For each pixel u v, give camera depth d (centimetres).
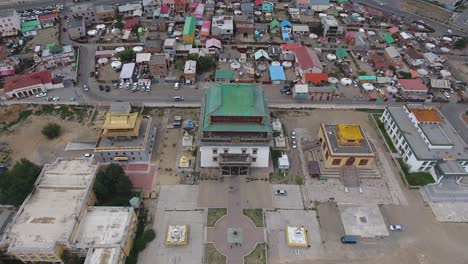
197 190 8731
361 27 16638
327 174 9244
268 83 12762
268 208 8375
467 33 16912
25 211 7225
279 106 11669
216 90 9119
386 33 15912
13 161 9400
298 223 8075
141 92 12144
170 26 15788
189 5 17562
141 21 15838
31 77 11956
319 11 17838
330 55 14138
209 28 15200
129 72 12600
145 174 9094
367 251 7594
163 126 10681
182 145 9950
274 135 10394
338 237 7838
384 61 14075
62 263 6956
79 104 11456
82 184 7831
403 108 10731
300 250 7544
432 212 8469
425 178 9188
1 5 17888
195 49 13988
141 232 7756
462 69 14125
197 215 8156
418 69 13625
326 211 8381
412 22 17412
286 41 15188
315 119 11175
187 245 7544
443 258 7544
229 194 8662
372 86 12462
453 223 8250
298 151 9931
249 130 8394
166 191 8675
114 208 7500
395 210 8481
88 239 6931
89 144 10019
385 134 10669
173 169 9262
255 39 15362
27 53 13975
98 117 11006
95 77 12794
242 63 13775
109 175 8219
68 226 6981
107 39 15025
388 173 9388
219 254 7400
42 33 15400
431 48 15062
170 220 8031
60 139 10169
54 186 7769
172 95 12050
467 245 7806
